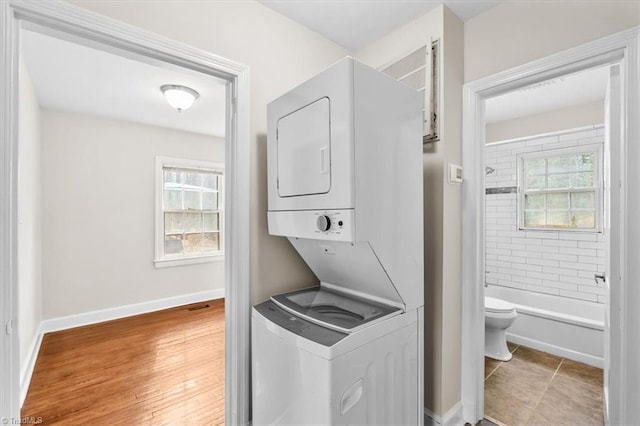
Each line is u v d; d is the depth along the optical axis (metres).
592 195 3.22
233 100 1.59
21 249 2.34
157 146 4.09
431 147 1.76
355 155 1.11
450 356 1.77
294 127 1.36
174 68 1.45
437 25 1.73
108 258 3.69
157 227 4.07
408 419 1.40
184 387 2.22
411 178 1.39
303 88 1.31
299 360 1.17
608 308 1.53
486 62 1.77
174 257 4.22
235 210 1.56
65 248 3.41
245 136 1.58
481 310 1.86
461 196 1.86
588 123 3.13
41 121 3.26
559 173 3.43
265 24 1.70
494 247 3.90
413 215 1.41
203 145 4.52
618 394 1.39
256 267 1.65
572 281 3.31
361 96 1.14
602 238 3.13
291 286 1.81
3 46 1.01
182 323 3.55
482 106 1.87
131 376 2.37
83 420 1.86
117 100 3.10
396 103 1.30
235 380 1.56
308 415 1.13
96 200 3.62
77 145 3.50
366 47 2.13
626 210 1.32
